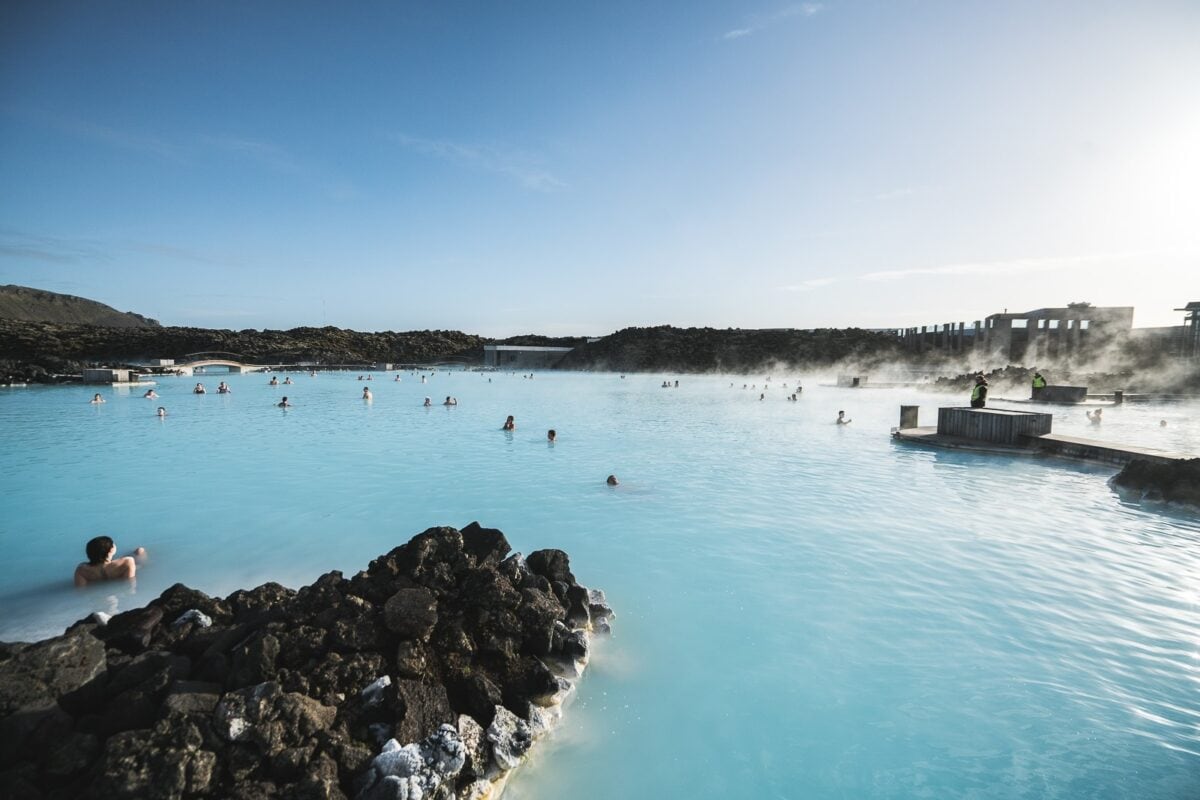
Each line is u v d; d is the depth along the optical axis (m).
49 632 6.18
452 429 21.95
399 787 3.61
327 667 4.43
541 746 4.56
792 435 20.70
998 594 7.11
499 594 5.66
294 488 12.48
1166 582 7.43
